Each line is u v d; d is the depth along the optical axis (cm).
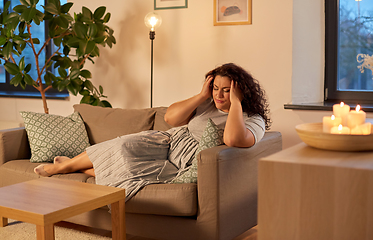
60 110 425
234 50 327
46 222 162
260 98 233
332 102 319
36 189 198
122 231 201
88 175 243
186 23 342
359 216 89
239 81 222
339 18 321
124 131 284
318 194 93
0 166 271
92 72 388
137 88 370
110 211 210
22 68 344
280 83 314
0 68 480
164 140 245
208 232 196
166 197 201
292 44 307
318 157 101
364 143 105
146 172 223
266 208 99
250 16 318
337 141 107
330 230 92
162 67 356
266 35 315
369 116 287
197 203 199
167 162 231
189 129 243
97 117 297
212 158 192
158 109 282
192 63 344
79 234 240
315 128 127
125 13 367
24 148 286
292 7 305
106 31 357
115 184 215
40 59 458
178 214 200
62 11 343
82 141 285
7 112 454
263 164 99
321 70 328
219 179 193
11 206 172
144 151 232
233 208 205
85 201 178
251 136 209
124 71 374
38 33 457
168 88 356
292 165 95
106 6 374
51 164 249
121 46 372
